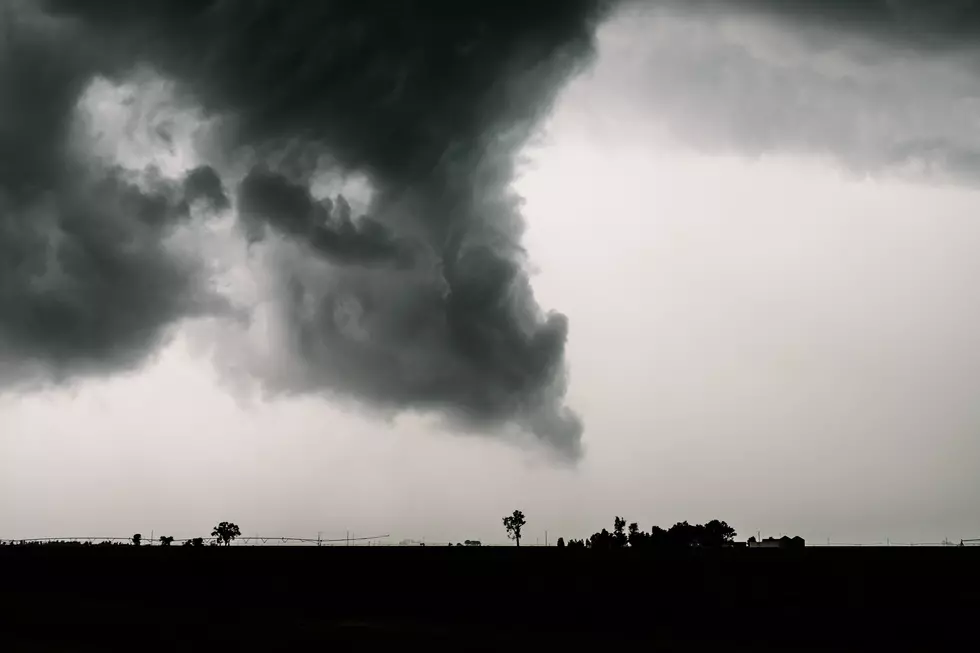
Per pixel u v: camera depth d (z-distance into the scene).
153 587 74.56
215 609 58.72
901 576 69.81
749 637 45.84
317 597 66.75
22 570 87.19
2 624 49.44
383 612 58.19
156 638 43.62
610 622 51.44
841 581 68.50
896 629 48.03
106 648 40.50
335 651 39.84
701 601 61.03
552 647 41.00
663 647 41.53
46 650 39.69
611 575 76.31
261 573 83.88
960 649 42.91
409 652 39.00
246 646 41.09
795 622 50.50
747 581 70.00
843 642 44.28
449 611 58.22
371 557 92.88
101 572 85.06
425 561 89.38
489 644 41.84
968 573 70.56
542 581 74.81
